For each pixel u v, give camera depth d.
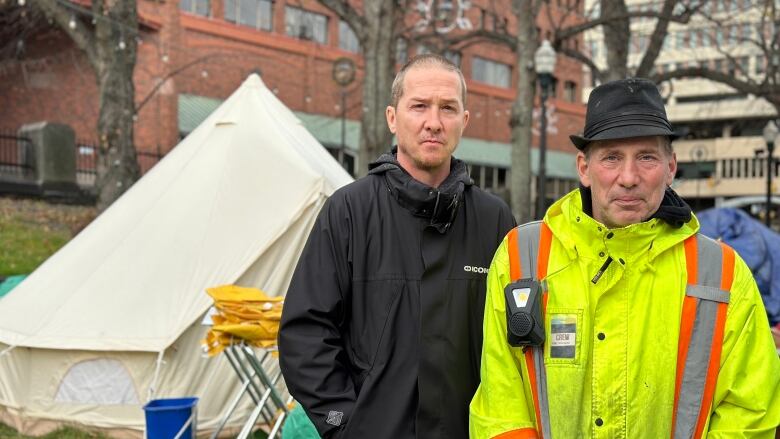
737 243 6.96
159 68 21.77
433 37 20.33
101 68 12.21
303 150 6.52
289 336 2.41
